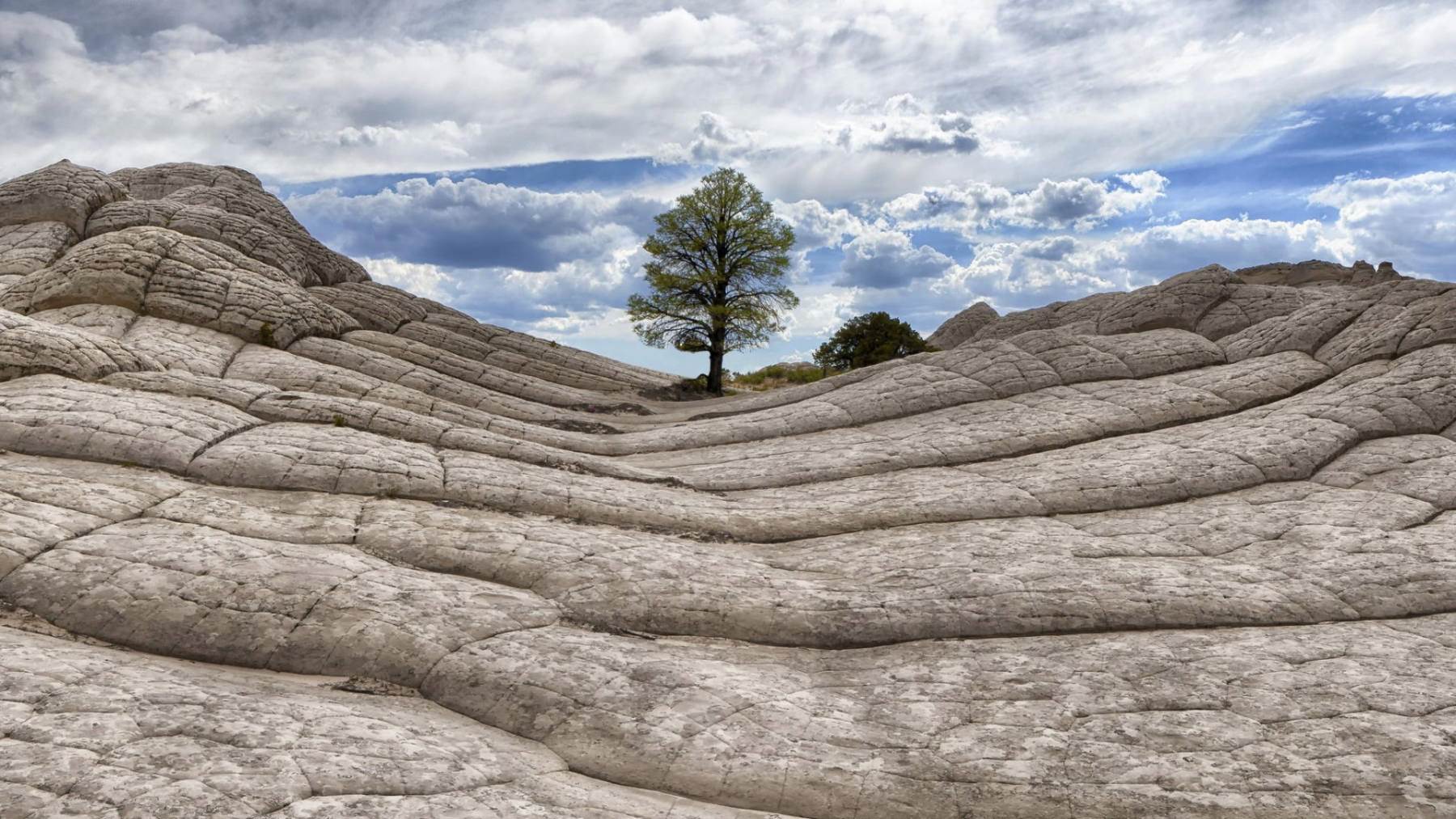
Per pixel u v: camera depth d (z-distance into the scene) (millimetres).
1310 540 15234
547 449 21578
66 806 6672
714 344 47531
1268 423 20609
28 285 28172
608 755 9547
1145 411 23188
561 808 8141
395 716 9453
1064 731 10125
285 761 7777
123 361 19875
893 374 30312
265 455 15898
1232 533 15930
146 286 27984
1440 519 15516
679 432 27984
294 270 37688
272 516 14094
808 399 31625
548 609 12602
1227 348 27812
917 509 18359
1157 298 32375
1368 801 8672
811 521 18125
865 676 11812
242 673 10383
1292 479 18094
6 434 14969
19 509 12477
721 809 8812
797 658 12477
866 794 9094
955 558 15398
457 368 34562
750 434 26984
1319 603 13258
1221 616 13055
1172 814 8664
